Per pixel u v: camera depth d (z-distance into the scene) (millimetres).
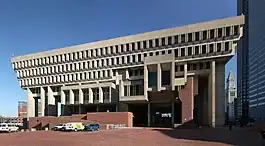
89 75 89438
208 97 74000
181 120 67812
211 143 28031
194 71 73812
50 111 98125
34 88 104500
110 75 84688
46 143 28953
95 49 88438
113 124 65750
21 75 106062
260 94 123188
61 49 95625
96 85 83625
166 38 76375
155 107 76375
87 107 91562
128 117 69938
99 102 82875
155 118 76062
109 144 27250
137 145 26219
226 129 56375
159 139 32844
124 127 66812
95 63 88250
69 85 93562
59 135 41312
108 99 82125
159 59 72062
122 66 82562
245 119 123375
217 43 69562
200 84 80000
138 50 80250
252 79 139625
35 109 106500
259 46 125125
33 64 102375
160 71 72125
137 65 79688
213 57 69688
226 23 68562
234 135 39281
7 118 128250
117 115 71188
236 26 67812
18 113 139250
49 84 97938
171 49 75562
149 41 78938
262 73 119938
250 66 144250
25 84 104938
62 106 93938
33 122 76750
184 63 74125
